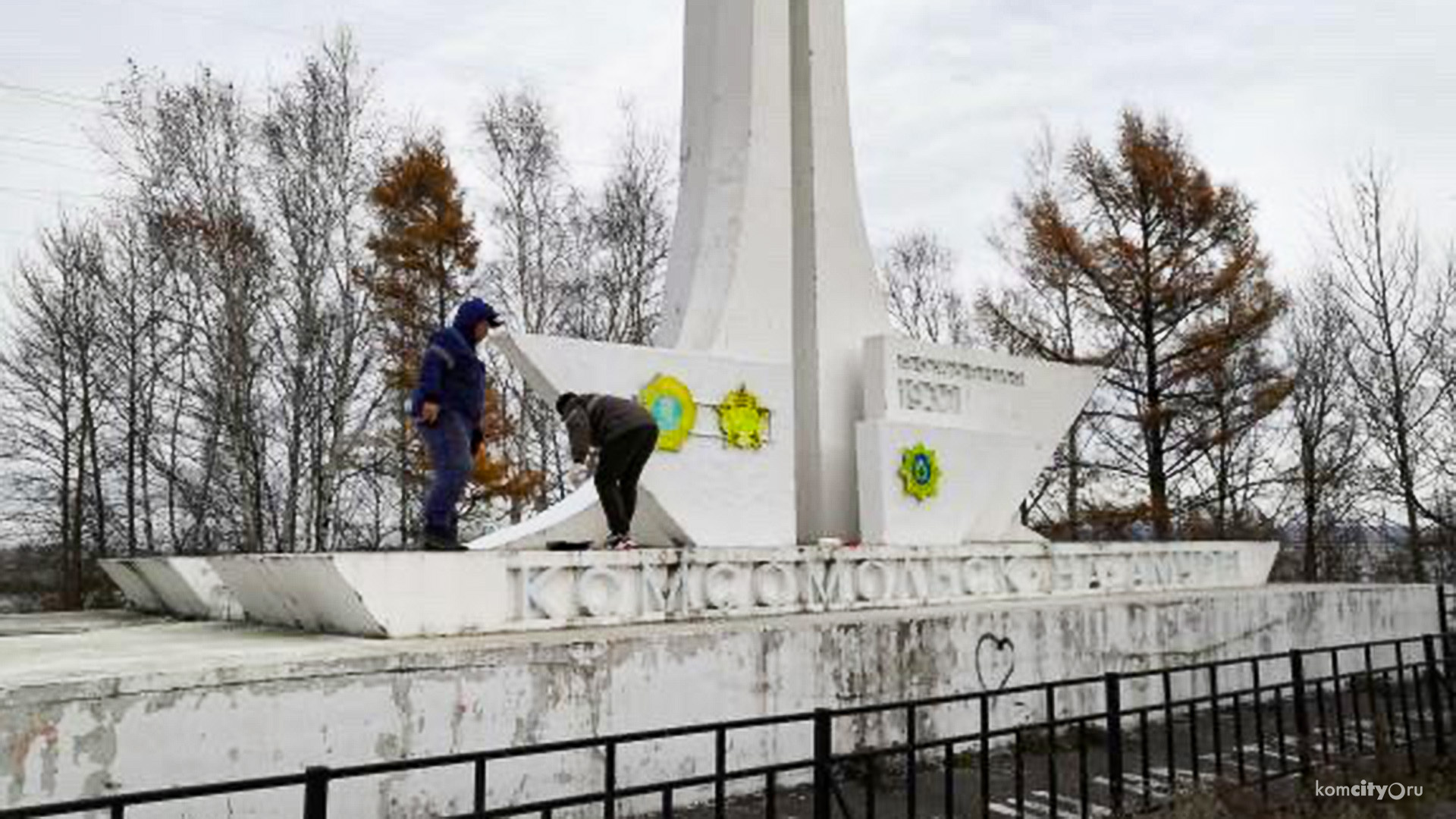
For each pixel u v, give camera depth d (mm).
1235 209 21469
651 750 6586
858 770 7523
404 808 5578
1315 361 28469
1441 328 24828
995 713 8609
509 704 5992
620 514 7965
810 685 7449
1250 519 25203
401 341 24000
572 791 6180
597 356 8773
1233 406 21750
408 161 24203
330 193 23641
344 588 6340
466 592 6723
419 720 5664
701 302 10344
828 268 11297
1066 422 12609
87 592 24453
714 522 9234
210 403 26031
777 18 10969
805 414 11086
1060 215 23188
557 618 7066
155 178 22734
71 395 25688
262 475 24547
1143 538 22625
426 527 7219
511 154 27734
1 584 26406
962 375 11680
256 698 5184
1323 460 26875
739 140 10641
